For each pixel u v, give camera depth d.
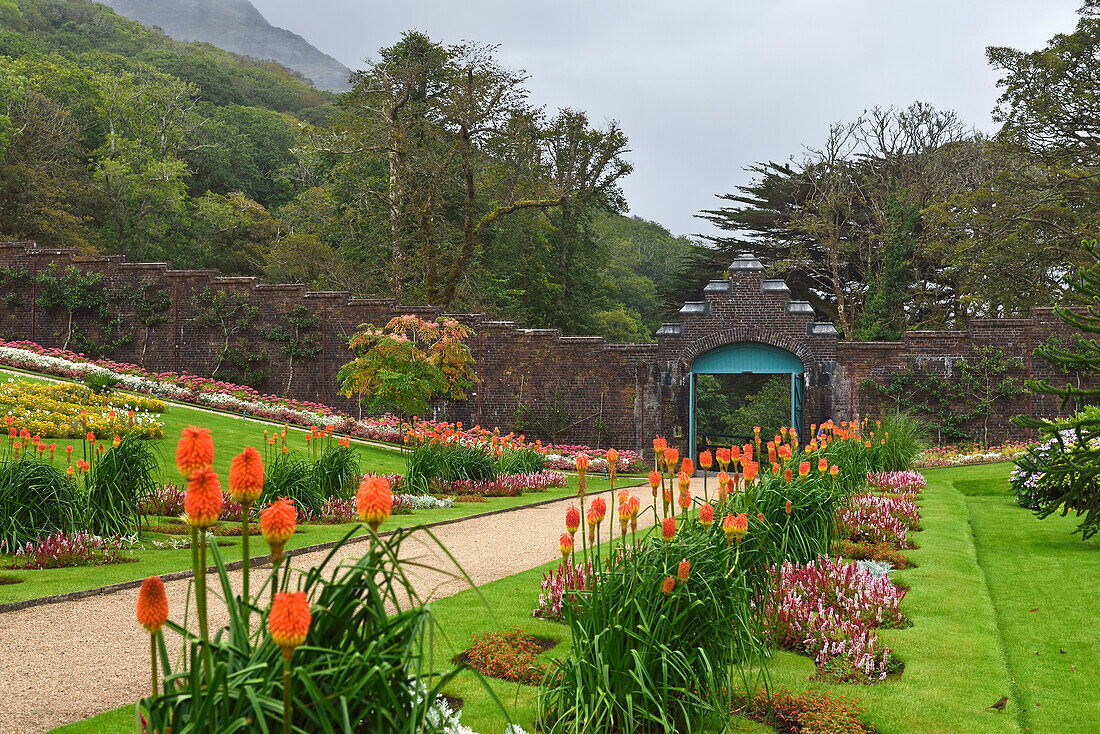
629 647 4.63
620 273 74.50
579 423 29.50
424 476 16.69
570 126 42.09
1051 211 34.97
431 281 37.12
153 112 62.59
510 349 30.00
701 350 28.73
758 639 5.98
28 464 9.68
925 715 5.07
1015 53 36.56
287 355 31.44
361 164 41.44
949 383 27.31
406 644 2.82
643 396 29.08
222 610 7.25
